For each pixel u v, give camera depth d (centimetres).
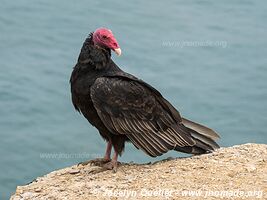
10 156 1855
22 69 2366
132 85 920
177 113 952
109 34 914
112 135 928
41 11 2816
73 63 2420
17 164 1817
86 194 833
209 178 848
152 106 929
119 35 2633
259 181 836
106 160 950
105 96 903
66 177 919
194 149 949
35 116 2064
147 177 869
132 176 880
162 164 917
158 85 2295
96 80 909
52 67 2384
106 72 922
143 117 923
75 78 923
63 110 2094
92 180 887
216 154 938
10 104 2136
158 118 934
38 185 899
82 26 2705
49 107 2114
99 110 904
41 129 1992
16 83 2262
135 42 2580
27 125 2019
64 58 2453
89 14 2805
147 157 1752
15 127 2009
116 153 928
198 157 933
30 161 1830
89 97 912
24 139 1942
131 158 1752
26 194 869
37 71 2353
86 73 916
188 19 2825
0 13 2786
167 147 932
